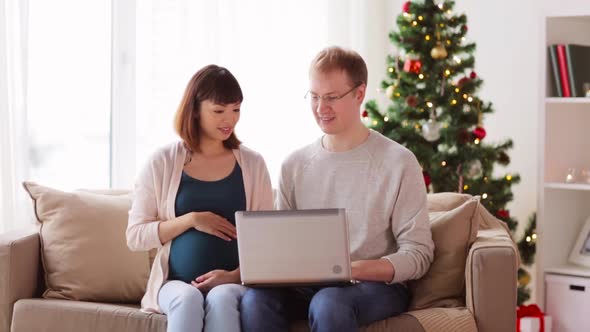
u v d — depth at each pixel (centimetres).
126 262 295
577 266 378
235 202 267
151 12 404
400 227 260
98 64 397
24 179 360
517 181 393
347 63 262
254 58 436
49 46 380
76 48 389
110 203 306
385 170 263
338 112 263
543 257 372
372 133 272
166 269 263
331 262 236
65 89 386
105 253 294
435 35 387
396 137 386
